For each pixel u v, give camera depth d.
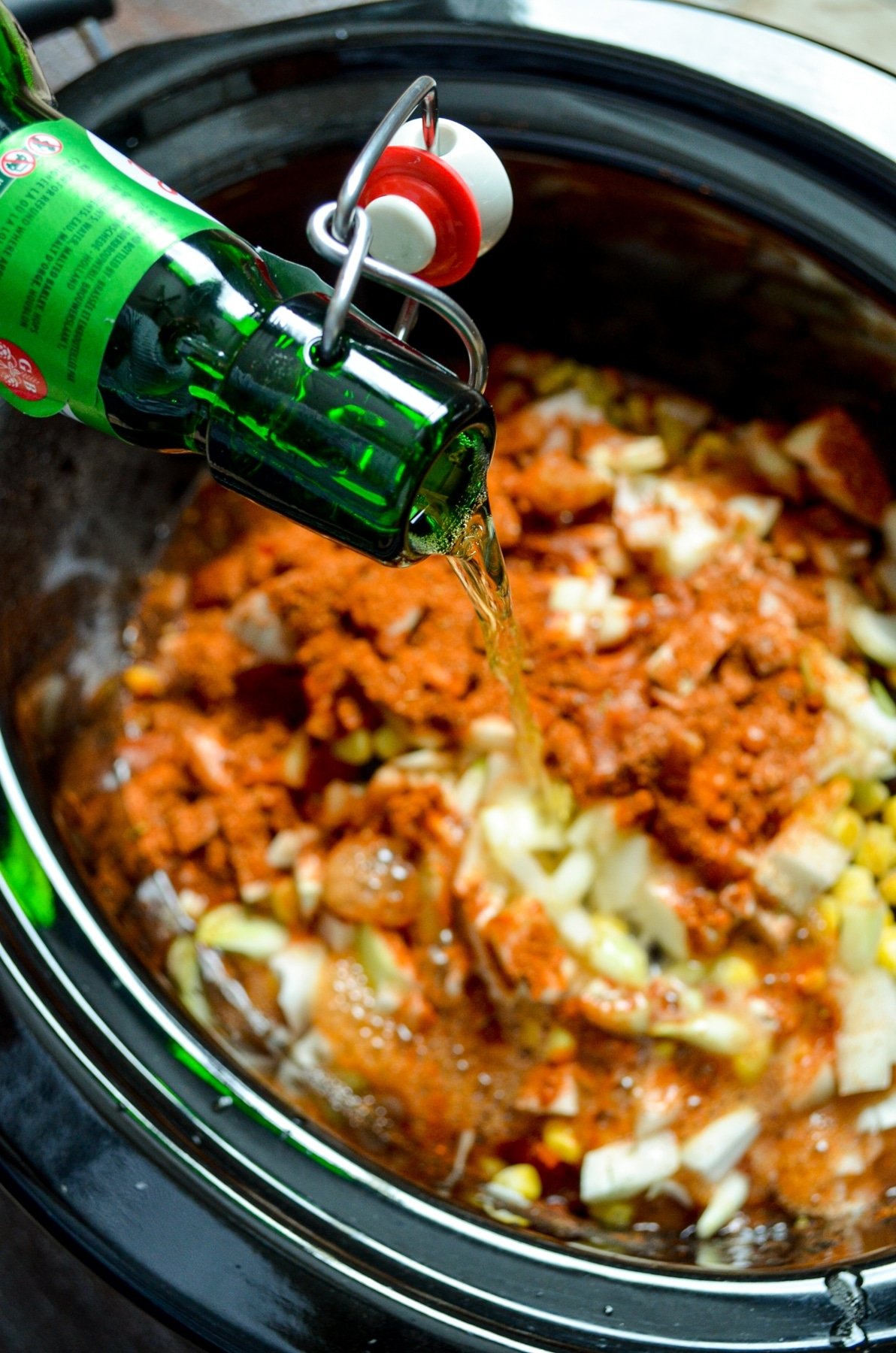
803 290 0.44
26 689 0.45
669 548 0.49
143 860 0.49
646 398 0.51
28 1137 0.40
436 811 0.48
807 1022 0.46
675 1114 0.46
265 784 0.49
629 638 0.48
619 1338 0.39
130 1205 0.40
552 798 0.48
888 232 0.43
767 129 0.43
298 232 0.46
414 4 0.45
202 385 0.38
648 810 0.47
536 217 0.46
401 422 0.36
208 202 0.44
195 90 0.44
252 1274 0.40
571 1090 0.46
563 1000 0.46
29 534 0.46
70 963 0.42
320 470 0.36
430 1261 0.40
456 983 0.47
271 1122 0.41
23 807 0.43
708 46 0.44
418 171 0.39
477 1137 0.46
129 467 0.49
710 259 0.45
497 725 0.48
